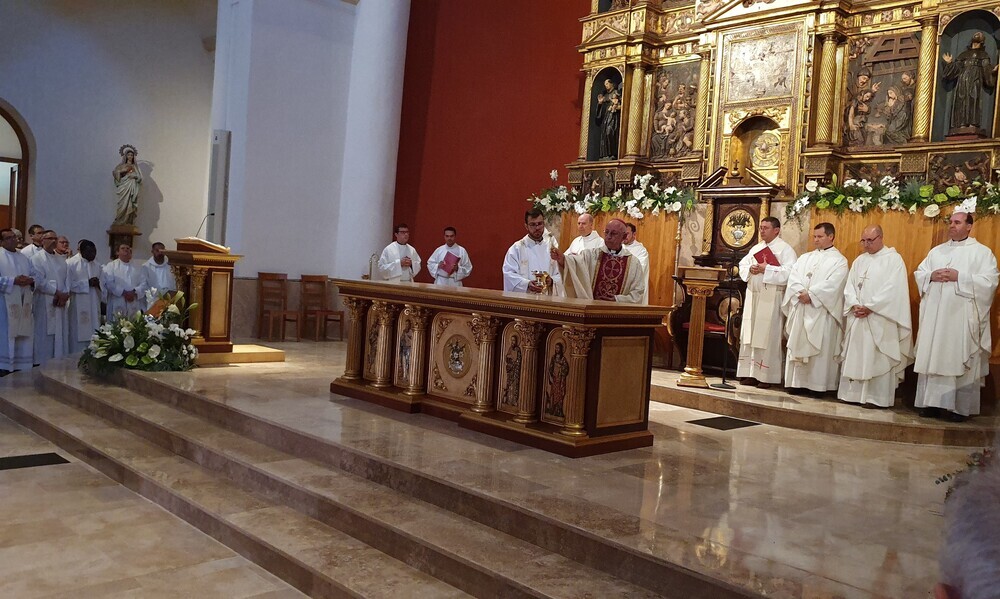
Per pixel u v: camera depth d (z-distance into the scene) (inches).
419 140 483.5
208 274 329.7
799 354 291.0
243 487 196.7
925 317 262.5
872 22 324.8
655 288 362.3
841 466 205.3
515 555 143.3
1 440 252.7
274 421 218.8
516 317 210.8
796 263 300.8
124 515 187.6
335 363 353.7
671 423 253.0
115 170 575.5
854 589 120.0
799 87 331.9
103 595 143.1
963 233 265.4
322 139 481.4
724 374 305.4
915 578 125.5
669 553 131.6
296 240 473.7
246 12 448.1
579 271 258.5
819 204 314.0
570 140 418.9
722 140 354.6
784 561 130.9
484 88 454.0
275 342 435.8
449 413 232.5
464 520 161.3
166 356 304.2
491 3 451.8
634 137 384.8
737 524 149.6
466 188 459.8
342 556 153.8
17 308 373.4
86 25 566.9
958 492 37.0
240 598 145.4
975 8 293.0
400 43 482.0
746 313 310.2
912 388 289.4
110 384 299.4
